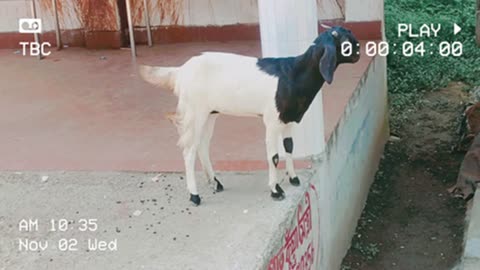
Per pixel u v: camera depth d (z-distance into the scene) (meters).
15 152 4.18
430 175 5.72
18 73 6.21
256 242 2.87
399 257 4.52
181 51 6.67
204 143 3.33
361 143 5.12
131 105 5.05
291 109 3.05
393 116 7.05
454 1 9.39
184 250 2.86
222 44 6.84
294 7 3.42
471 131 5.97
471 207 4.82
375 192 5.50
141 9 6.95
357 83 5.01
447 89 7.75
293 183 3.39
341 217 4.33
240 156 3.85
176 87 3.17
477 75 7.98
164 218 3.18
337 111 4.39
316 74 2.99
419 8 9.52
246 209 3.18
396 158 6.12
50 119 4.81
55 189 3.62
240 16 6.86
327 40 2.93
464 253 4.02
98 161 3.95
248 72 3.05
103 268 2.78
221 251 2.82
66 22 7.06
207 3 6.88
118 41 6.94
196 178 3.60
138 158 3.95
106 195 3.50
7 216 3.33
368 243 4.71
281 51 3.47
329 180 3.91
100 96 5.34
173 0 6.91
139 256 2.84
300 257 3.30
